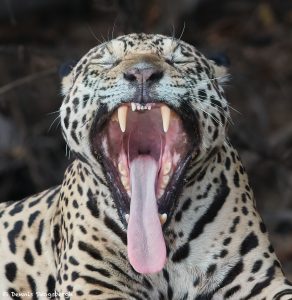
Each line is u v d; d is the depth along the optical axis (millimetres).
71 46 28406
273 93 29422
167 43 15508
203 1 30984
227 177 15633
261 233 15609
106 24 30469
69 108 15461
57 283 15875
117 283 15367
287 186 26656
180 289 15492
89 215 15438
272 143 27203
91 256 15391
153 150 16172
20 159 26625
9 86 22703
